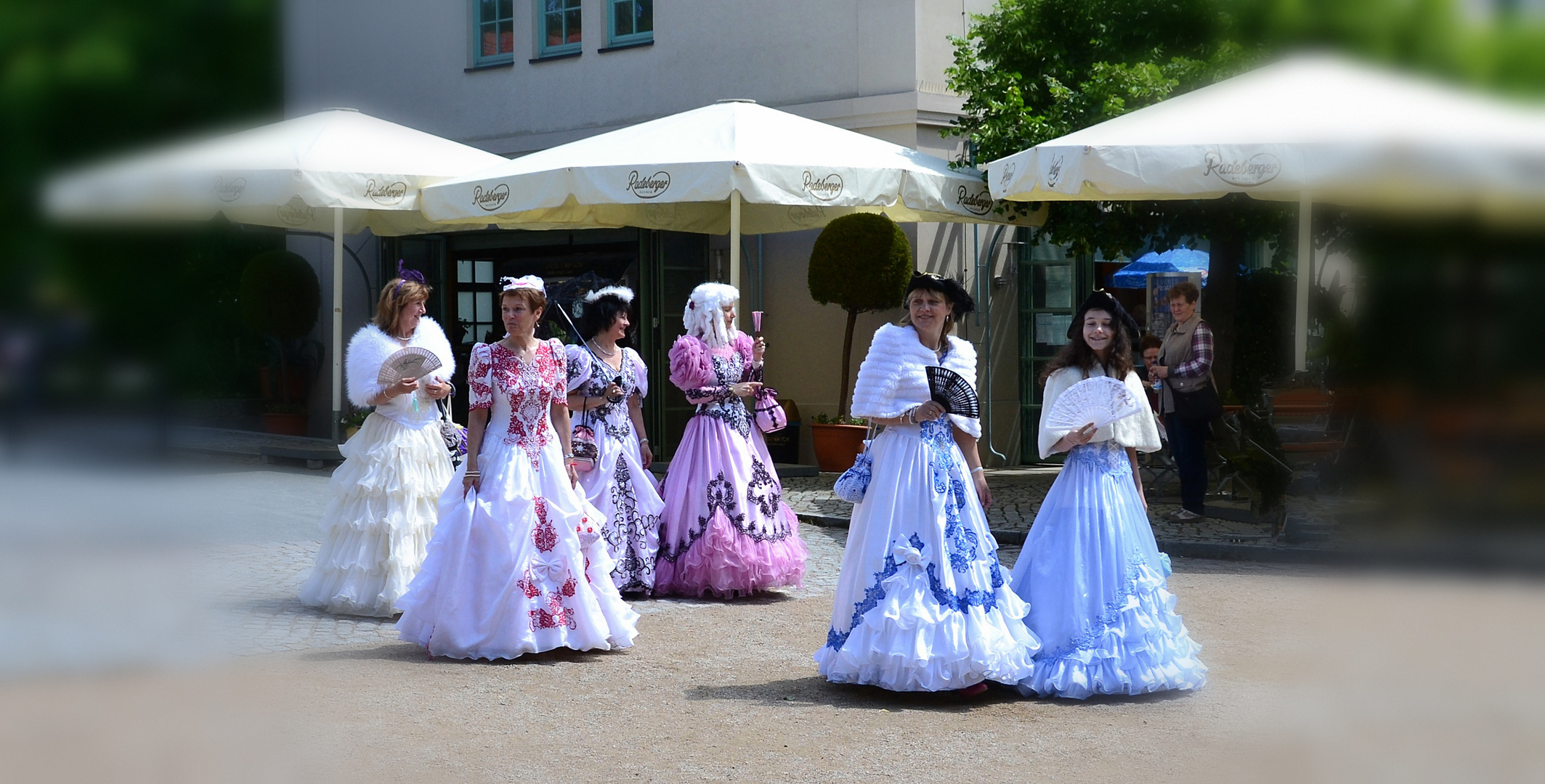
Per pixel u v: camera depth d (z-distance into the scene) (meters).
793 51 14.05
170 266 12.69
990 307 13.92
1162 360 10.08
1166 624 5.56
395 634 6.72
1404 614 7.14
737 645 6.58
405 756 4.65
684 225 13.09
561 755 4.69
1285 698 5.47
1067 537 5.60
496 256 16.23
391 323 7.27
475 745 4.80
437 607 6.25
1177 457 10.05
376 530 7.10
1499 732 4.99
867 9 13.55
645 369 8.23
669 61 14.89
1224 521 10.06
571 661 6.22
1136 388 5.65
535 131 15.86
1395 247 12.27
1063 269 14.46
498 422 6.44
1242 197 11.64
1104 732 4.98
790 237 13.96
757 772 4.50
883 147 11.39
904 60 13.34
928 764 4.59
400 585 7.04
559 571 6.28
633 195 10.16
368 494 7.12
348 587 7.08
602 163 10.34
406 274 7.36
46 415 11.26
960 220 12.26
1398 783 4.38
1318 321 13.52
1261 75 9.89
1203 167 9.02
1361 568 8.45
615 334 8.11
